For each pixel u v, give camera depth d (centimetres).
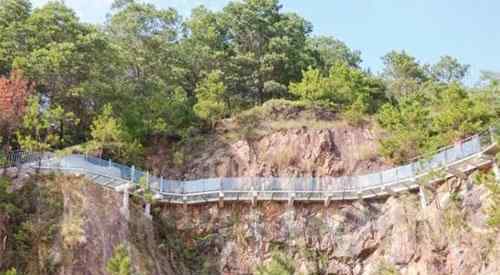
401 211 3903
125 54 5300
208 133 4912
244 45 6250
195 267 3916
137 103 4853
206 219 4078
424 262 3616
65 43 4538
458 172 3722
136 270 3394
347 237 3988
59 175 3503
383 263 3794
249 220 4059
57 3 4903
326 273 3903
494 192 3259
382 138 4731
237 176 4572
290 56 6059
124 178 3750
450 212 3647
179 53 5753
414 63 7044
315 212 4112
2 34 4609
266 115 5016
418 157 4250
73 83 4631
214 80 5359
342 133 4825
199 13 6488
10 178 3434
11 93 3675
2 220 3159
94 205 3466
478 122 4069
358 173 4569
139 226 3706
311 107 5116
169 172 4606
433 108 5100
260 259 3928
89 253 3206
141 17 5716
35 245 3144
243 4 6350
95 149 4162
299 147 4703
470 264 3391
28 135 3759
